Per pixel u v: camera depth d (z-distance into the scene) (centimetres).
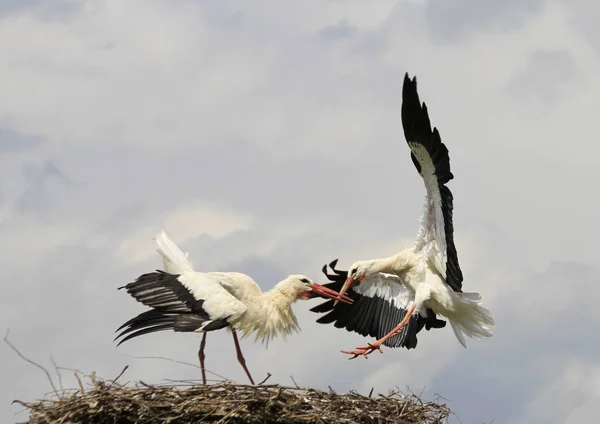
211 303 1566
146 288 1565
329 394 1413
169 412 1355
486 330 1678
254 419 1358
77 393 1382
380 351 1684
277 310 1655
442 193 1628
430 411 1455
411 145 1619
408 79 1595
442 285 1680
